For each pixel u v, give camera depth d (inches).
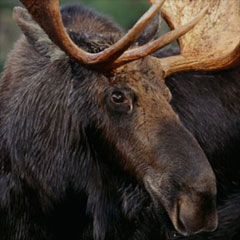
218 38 764.6
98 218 738.8
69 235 748.6
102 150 705.0
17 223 738.8
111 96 681.6
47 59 729.0
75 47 666.2
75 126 708.7
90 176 724.7
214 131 796.6
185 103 788.0
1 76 779.4
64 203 734.5
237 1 786.2
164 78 738.2
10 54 771.4
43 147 719.7
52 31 663.8
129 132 677.9
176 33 663.8
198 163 645.9
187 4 791.1
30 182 727.1
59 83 713.6
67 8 787.4
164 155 656.4
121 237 752.3
